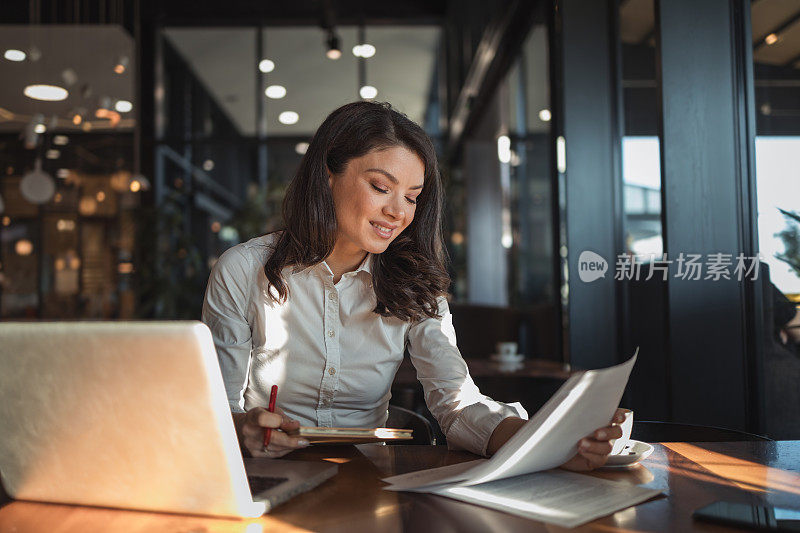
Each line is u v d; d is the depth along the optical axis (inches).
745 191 100.2
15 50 250.4
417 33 375.6
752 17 98.0
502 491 39.4
